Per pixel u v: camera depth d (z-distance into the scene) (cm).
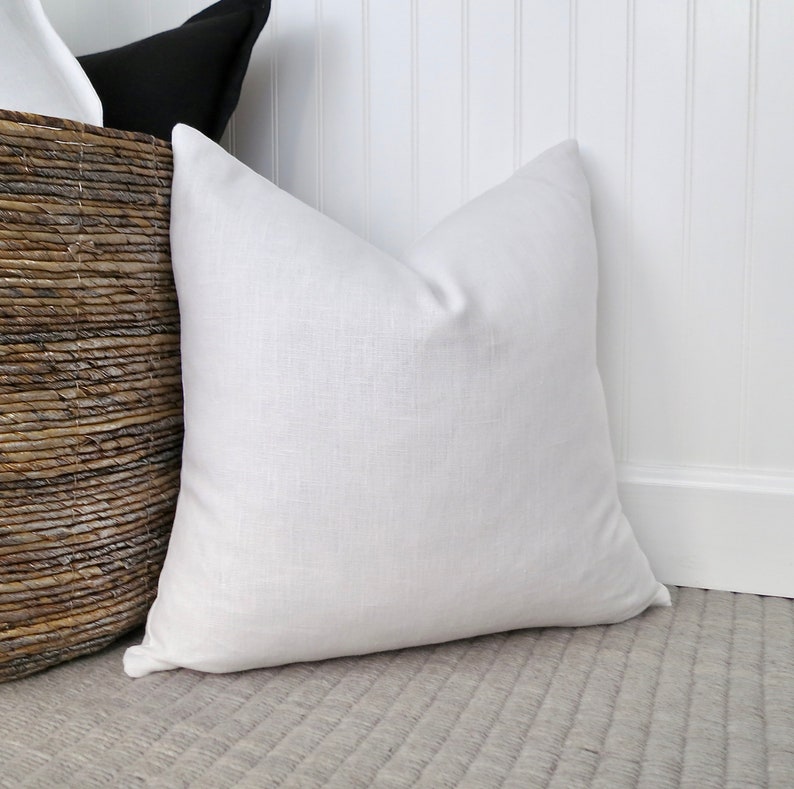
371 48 123
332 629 89
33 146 86
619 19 112
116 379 96
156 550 102
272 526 87
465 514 89
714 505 114
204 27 116
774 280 111
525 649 98
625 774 74
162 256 100
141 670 92
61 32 140
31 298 87
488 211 103
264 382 89
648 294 115
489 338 91
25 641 90
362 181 125
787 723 81
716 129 111
